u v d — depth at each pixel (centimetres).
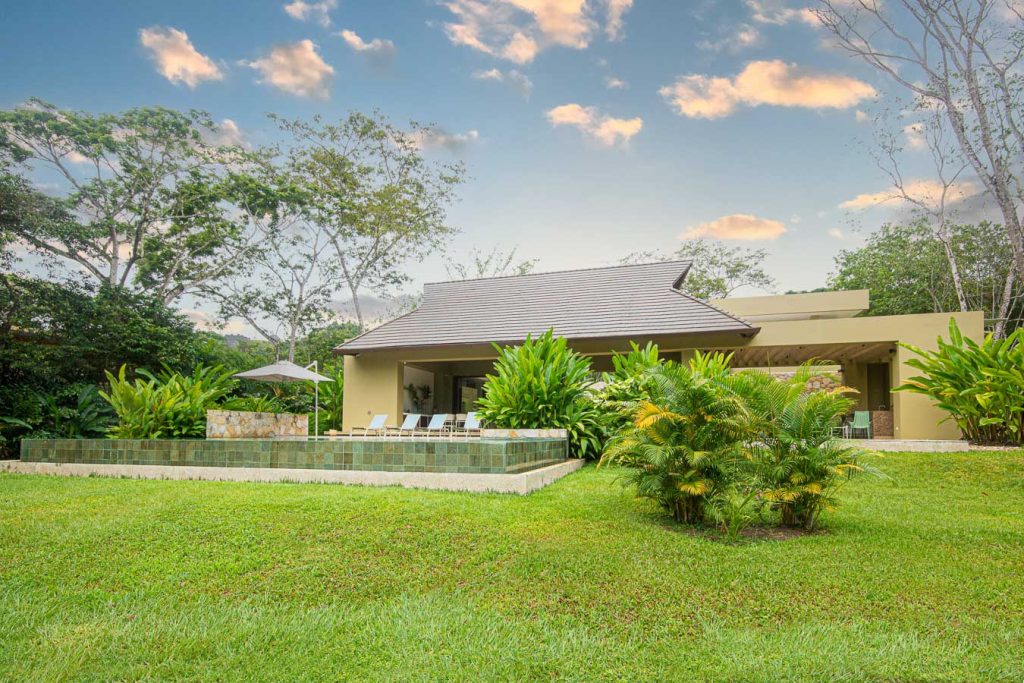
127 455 994
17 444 1350
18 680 328
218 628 392
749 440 626
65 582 470
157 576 480
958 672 330
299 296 3073
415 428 1738
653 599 434
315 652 360
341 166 3075
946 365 1170
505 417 1177
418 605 426
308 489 774
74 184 2520
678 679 325
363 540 549
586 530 600
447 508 650
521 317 1809
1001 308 2630
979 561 520
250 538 556
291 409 2056
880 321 1461
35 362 1477
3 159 2139
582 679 328
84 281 1742
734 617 406
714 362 1166
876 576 477
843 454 614
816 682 321
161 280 2698
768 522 657
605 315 1705
